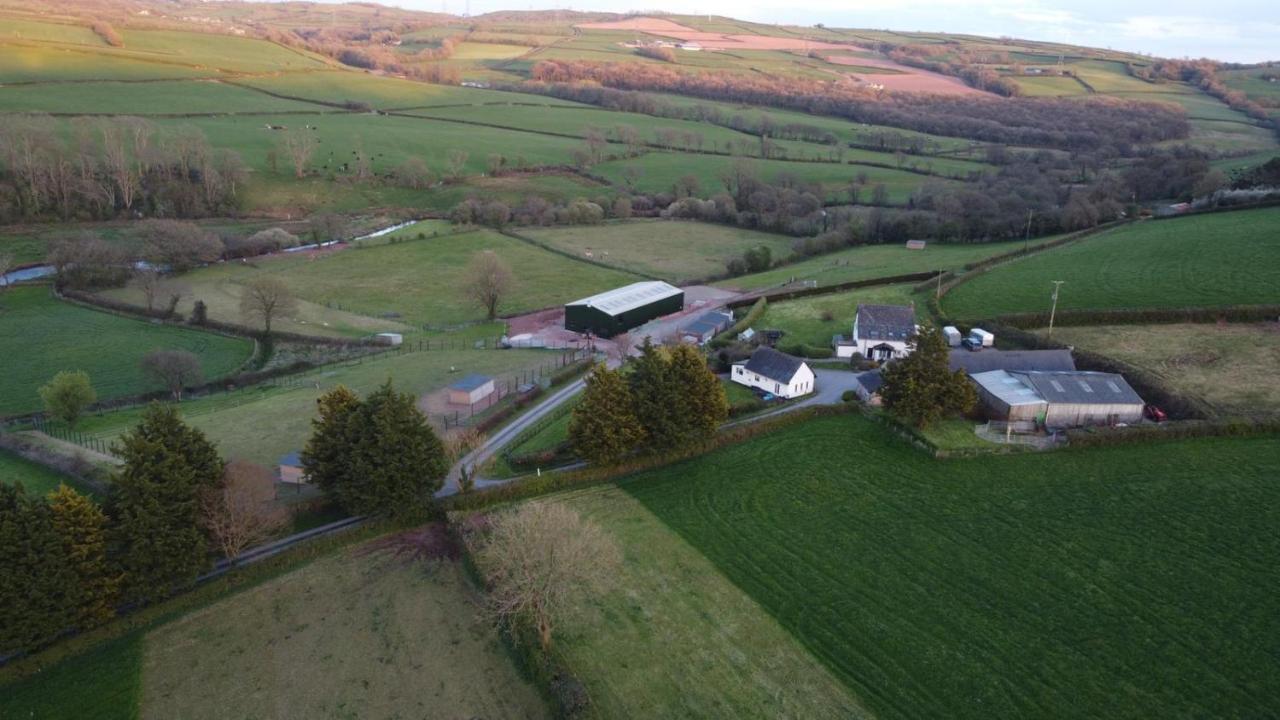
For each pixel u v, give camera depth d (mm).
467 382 93250
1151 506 67188
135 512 56531
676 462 79875
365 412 68875
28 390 102000
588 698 49219
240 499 61938
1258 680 49062
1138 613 55219
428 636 56062
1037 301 113562
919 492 72312
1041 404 82250
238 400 96812
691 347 90438
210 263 163625
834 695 50094
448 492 72688
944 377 82000
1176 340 96438
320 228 180375
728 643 54812
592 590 60219
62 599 53188
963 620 55844
